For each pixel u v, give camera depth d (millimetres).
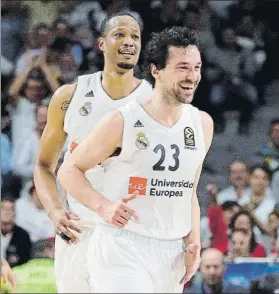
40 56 16953
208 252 12578
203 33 18375
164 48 6711
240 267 13344
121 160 6773
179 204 6930
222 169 16688
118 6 18109
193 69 6684
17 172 14977
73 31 17562
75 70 17172
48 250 13305
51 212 8266
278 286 13195
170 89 6723
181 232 6977
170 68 6684
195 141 6988
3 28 17062
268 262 13438
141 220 6762
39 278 12844
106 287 6566
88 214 8234
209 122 7246
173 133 6867
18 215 13633
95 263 6746
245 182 15219
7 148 15320
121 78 8422
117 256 6617
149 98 6945
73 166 6723
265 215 14734
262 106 18047
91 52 17484
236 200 15062
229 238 13867
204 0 18531
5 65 16719
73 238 8078
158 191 6793
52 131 8656
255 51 18469
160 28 18156
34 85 16531
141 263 6664
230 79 18141
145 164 6727
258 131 17672
